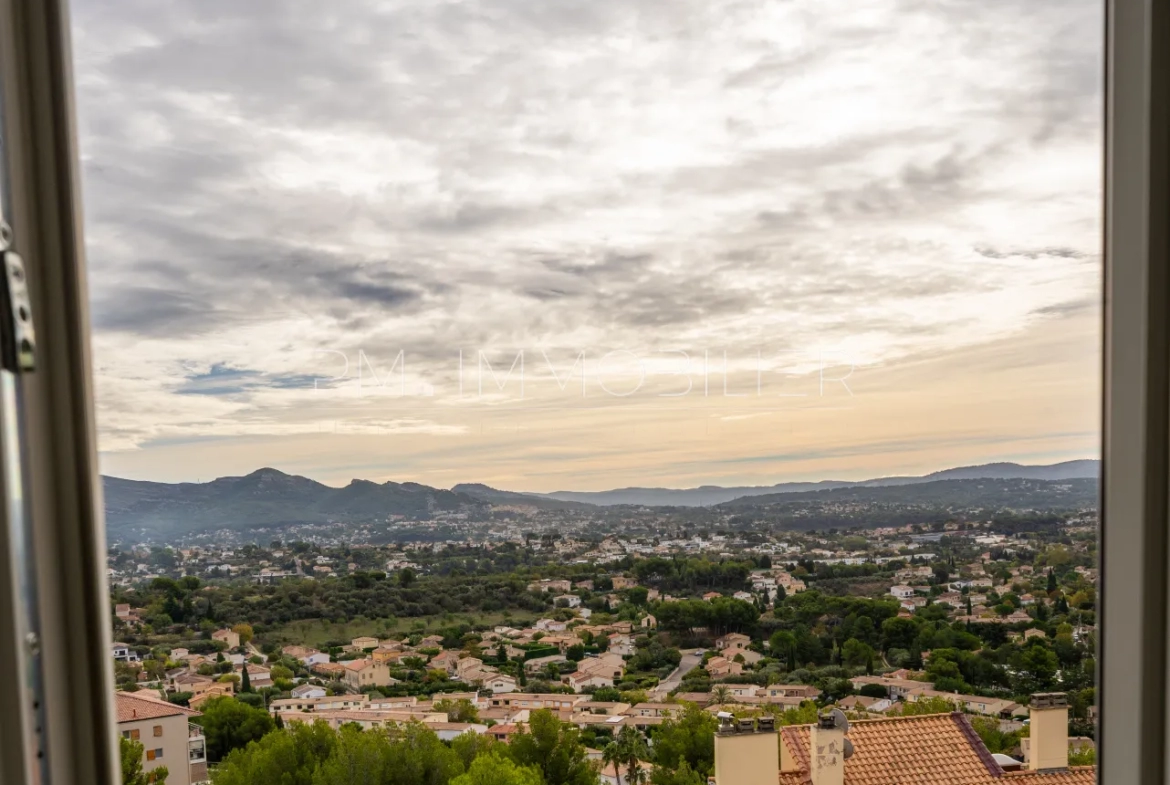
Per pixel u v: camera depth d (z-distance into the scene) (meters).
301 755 21.33
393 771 21.66
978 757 21.97
